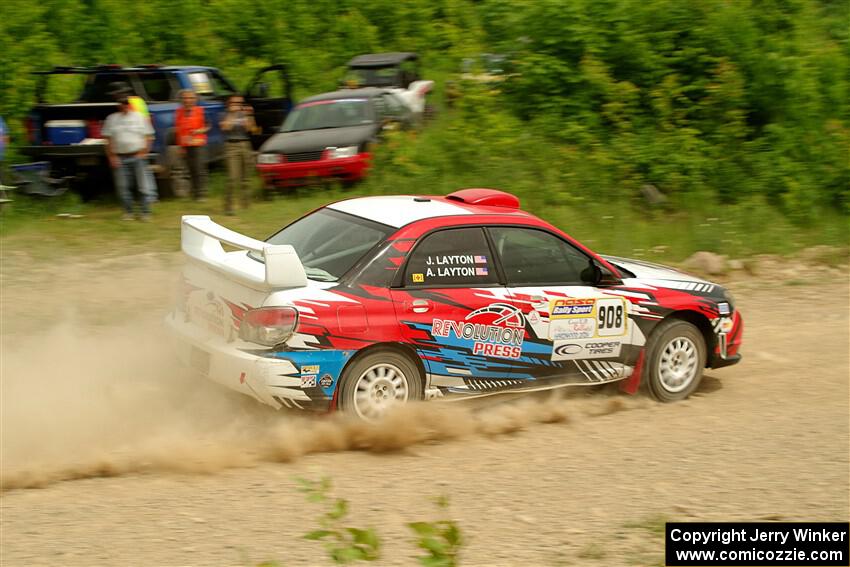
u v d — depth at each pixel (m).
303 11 35.53
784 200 22.09
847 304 16.33
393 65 28.83
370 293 9.36
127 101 19.64
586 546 7.00
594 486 8.31
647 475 8.60
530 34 25.19
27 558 6.57
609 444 9.56
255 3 34.31
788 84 23.86
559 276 10.51
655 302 11.00
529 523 7.45
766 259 19.20
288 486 8.16
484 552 6.87
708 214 21.31
